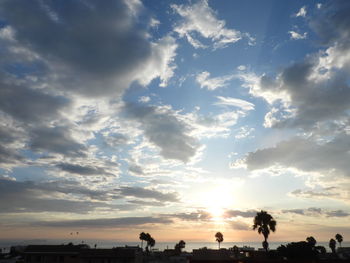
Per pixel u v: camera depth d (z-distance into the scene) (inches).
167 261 3422.7
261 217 2311.8
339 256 3004.4
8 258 3272.6
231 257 2994.6
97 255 2464.3
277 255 2153.1
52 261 2500.0
